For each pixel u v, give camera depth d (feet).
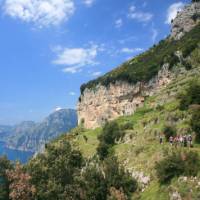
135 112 458.91
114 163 231.91
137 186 223.51
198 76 409.90
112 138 353.72
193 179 191.11
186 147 231.91
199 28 560.61
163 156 226.17
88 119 628.69
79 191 221.87
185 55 467.52
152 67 536.01
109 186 220.84
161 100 419.13
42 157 252.42
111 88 575.38
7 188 226.38
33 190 218.59
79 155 261.24
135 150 276.62
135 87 531.91
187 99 296.30
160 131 274.77
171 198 190.70
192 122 243.81
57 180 229.86
